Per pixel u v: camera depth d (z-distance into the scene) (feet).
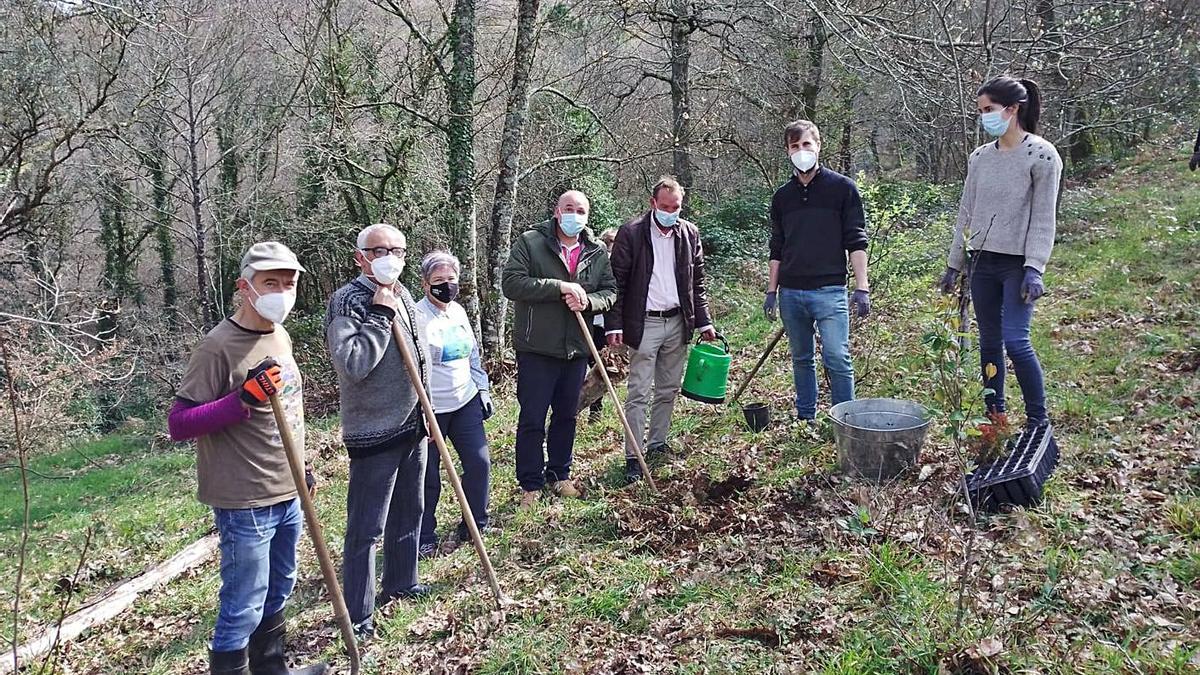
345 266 63.00
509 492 18.62
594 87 53.98
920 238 37.17
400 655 12.08
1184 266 25.95
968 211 14.88
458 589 13.92
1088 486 12.99
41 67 41.91
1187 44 39.83
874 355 21.98
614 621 11.70
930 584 10.64
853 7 31.78
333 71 45.73
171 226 66.95
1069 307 24.17
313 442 32.09
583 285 16.81
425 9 47.01
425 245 49.24
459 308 15.92
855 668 9.30
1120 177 48.01
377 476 12.78
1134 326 21.18
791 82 47.62
